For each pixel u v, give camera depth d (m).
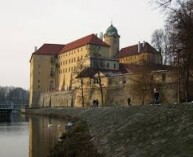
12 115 156.50
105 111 55.38
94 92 118.19
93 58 154.50
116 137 29.23
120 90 100.81
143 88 84.38
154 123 27.12
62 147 31.34
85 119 61.59
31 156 36.59
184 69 55.47
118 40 192.62
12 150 41.81
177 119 25.00
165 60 79.06
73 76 152.75
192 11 33.62
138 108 39.03
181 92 68.38
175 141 20.17
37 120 103.31
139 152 21.77
